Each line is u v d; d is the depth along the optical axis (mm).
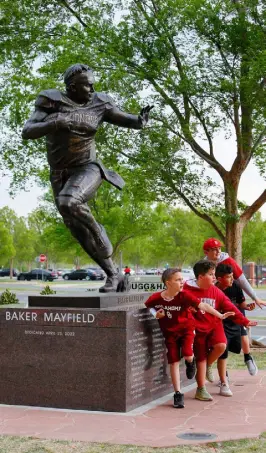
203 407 6883
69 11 15961
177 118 15320
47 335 6832
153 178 15484
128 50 14594
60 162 7195
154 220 38938
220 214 15969
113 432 5777
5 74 16109
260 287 47000
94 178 7195
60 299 6934
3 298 19031
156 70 14375
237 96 14227
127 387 6566
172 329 6934
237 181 15852
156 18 14547
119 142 15031
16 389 6930
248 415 6496
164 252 67125
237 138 15203
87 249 7496
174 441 5469
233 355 11914
